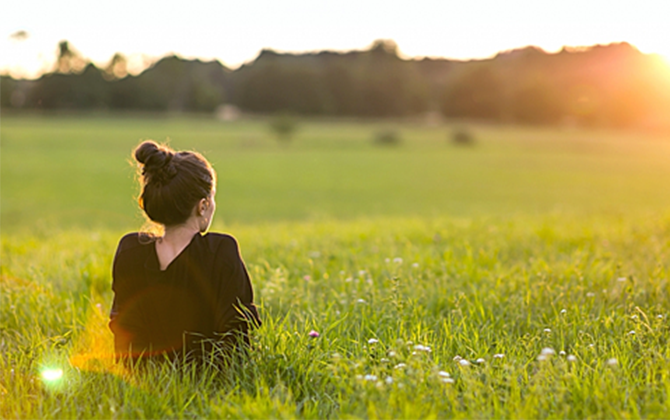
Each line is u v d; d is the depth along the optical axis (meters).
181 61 167.12
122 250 2.69
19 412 2.40
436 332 3.46
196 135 89.00
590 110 161.50
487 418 2.23
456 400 2.39
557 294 4.04
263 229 9.70
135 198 2.85
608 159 66.75
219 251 2.65
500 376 2.52
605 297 3.93
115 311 2.72
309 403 2.45
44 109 139.75
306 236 7.88
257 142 82.25
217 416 2.28
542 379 2.50
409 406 2.11
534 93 166.88
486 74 175.12
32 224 18.88
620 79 169.38
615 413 2.17
